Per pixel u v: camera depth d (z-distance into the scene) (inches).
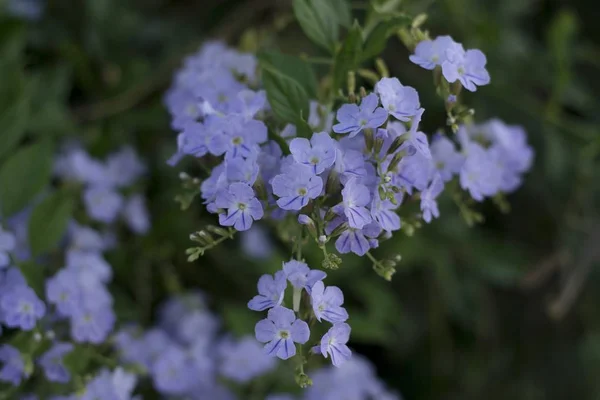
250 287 25.5
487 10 26.5
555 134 25.4
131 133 26.0
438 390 27.7
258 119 18.8
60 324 20.9
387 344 27.2
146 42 27.4
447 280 26.0
